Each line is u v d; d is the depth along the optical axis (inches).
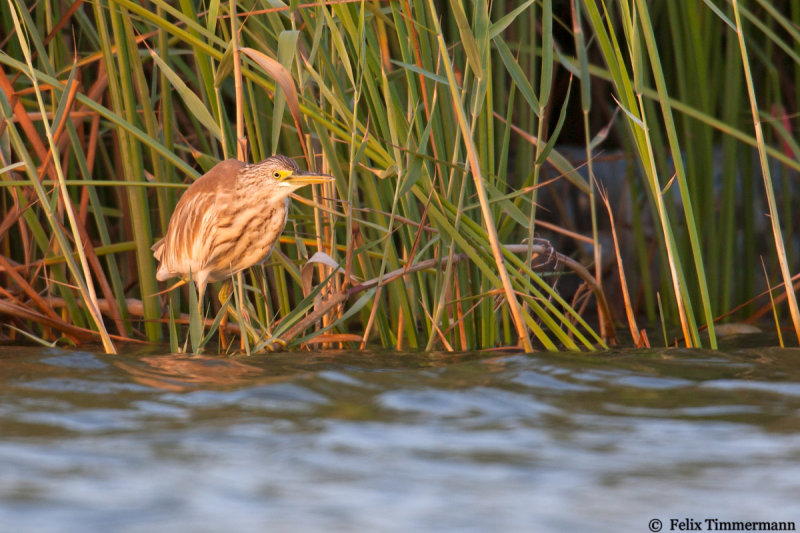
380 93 327.3
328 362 278.1
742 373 256.1
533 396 231.6
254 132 350.9
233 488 169.0
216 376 251.4
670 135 280.2
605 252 518.3
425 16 300.5
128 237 384.5
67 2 370.0
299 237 326.0
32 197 346.6
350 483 172.1
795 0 418.3
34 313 328.2
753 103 279.1
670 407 222.8
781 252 286.7
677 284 289.6
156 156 327.9
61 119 273.3
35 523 153.2
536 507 161.8
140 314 367.6
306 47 323.6
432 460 184.7
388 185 330.6
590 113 556.1
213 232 292.8
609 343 371.2
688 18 399.9
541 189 541.3
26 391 230.2
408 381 243.4
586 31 507.8
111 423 205.3
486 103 301.0
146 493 166.1
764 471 178.5
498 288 298.4
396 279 319.9
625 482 173.5
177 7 355.9
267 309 308.0
